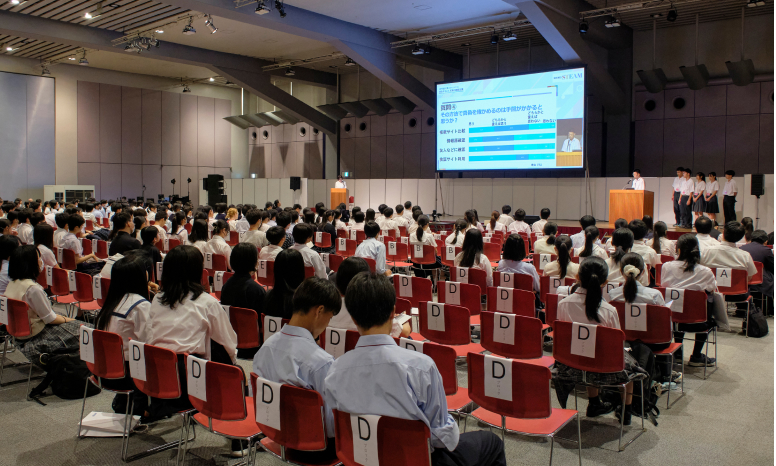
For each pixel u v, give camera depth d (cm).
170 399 336
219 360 380
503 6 1472
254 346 440
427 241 895
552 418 318
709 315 533
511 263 614
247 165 2875
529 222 1706
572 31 1431
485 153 1686
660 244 769
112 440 395
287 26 1452
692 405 457
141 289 383
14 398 470
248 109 2819
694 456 369
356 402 227
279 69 2142
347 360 233
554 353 393
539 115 1570
